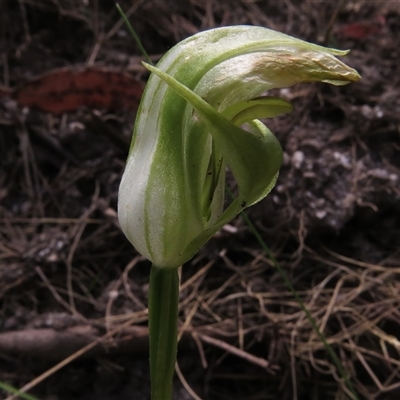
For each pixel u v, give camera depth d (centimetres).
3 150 21
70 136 21
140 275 19
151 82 10
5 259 19
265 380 18
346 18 26
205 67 10
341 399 17
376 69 22
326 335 18
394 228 20
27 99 21
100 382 18
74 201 20
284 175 20
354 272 19
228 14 26
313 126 21
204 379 18
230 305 19
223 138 10
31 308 18
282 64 10
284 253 20
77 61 24
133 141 10
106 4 25
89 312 19
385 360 17
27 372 18
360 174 20
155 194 10
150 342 11
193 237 10
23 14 23
